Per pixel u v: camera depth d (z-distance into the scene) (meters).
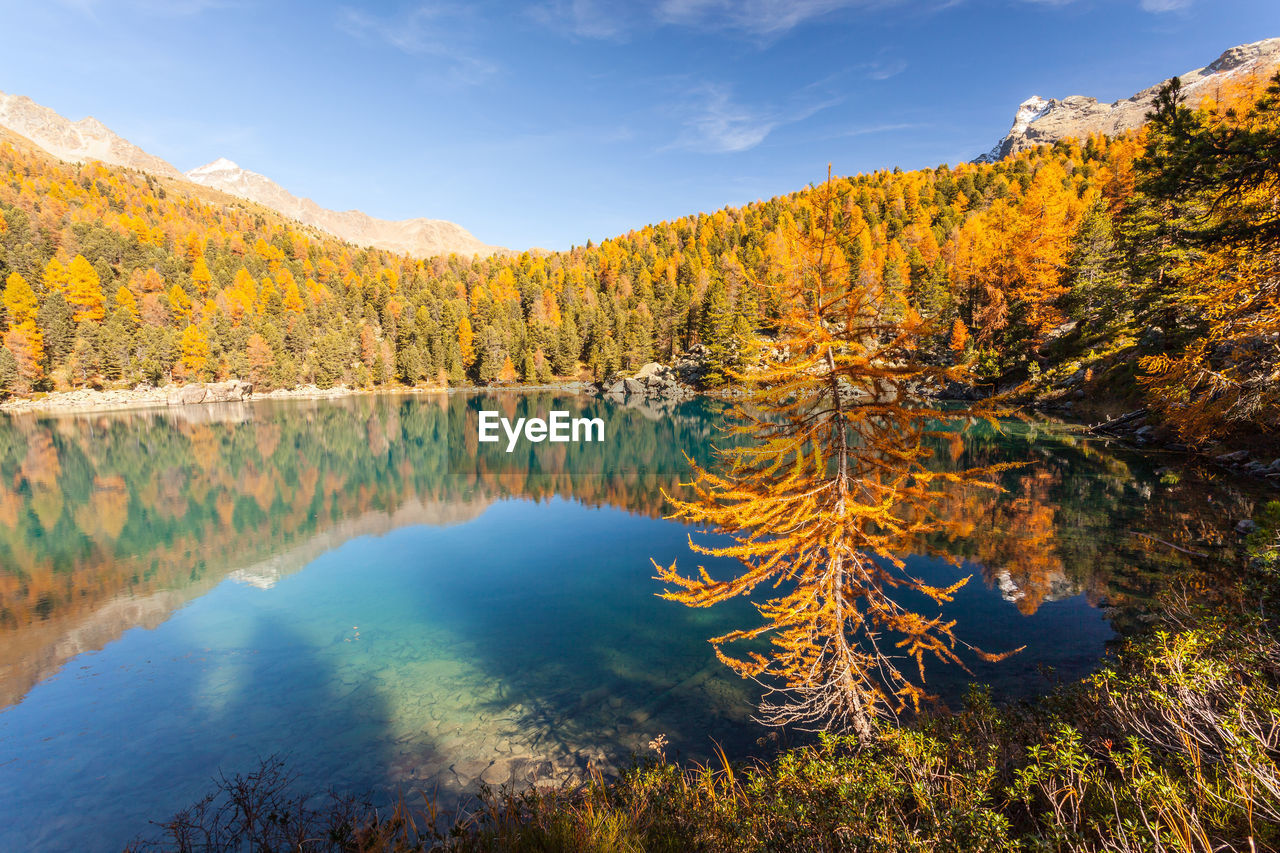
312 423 73.06
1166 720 5.26
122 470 43.19
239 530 28.41
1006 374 58.31
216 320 108.94
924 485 8.41
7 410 81.56
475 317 139.12
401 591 19.98
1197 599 12.17
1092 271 45.69
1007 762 6.13
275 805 7.66
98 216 161.00
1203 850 3.46
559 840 5.19
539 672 13.68
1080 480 26.02
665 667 13.62
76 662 14.96
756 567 9.06
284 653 15.27
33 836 8.81
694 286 113.38
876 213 122.19
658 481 38.12
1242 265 16.84
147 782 10.04
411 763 10.26
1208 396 20.44
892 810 5.12
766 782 6.88
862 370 7.89
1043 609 14.32
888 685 11.19
